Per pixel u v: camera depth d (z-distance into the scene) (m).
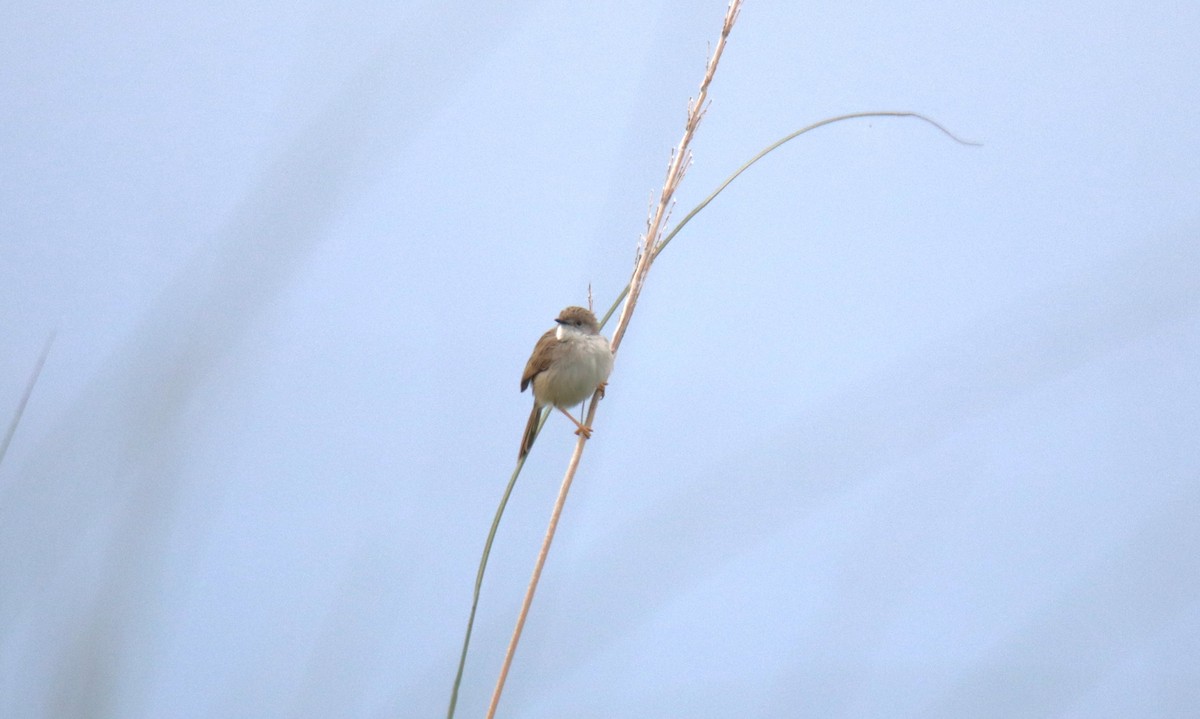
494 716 6.89
